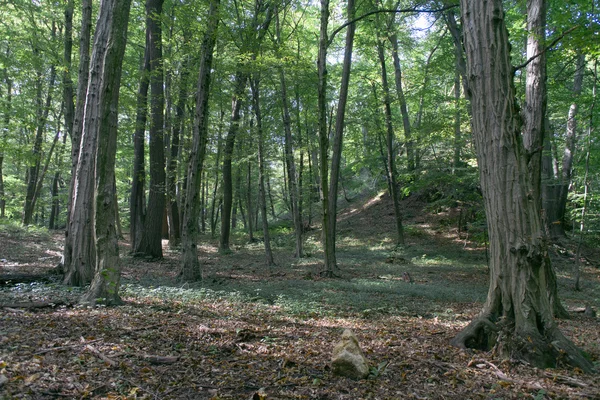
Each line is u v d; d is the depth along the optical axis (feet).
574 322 24.76
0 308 18.37
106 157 21.43
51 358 12.12
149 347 14.17
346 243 71.77
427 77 60.13
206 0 31.40
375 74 70.54
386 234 72.54
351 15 46.32
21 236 57.57
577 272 38.88
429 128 54.24
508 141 15.19
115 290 21.45
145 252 48.21
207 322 18.79
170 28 45.60
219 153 55.36
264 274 41.52
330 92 75.05
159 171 49.01
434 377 12.43
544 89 27.35
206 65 32.40
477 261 55.36
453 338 16.46
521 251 14.75
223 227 63.21
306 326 19.98
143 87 50.11
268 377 12.09
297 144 63.41
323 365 13.33
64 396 9.82
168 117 50.19
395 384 11.91
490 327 15.25
